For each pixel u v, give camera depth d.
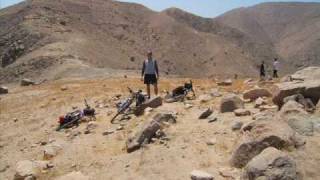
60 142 18.36
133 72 82.56
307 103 15.31
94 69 88.38
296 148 12.48
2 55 148.00
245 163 12.62
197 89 25.06
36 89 38.19
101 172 14.58
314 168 11.68
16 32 156.25
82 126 20.09
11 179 16.77
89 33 188.00
